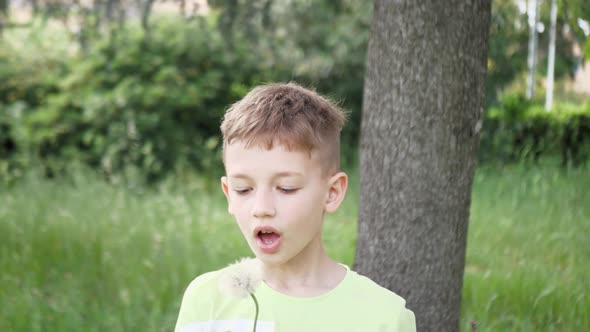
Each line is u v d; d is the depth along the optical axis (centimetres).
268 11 642
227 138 161
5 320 380
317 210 161
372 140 282
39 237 534
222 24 632
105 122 995
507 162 870
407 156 273
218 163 1038
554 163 701
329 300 166
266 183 155
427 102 269
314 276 170
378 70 279
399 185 276
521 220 557
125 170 920
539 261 445
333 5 1059
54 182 862
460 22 265
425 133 271
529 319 341
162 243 516
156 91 1008
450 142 271
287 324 163
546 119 890
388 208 279
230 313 169
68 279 451
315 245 170
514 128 903
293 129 154
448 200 276
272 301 166
